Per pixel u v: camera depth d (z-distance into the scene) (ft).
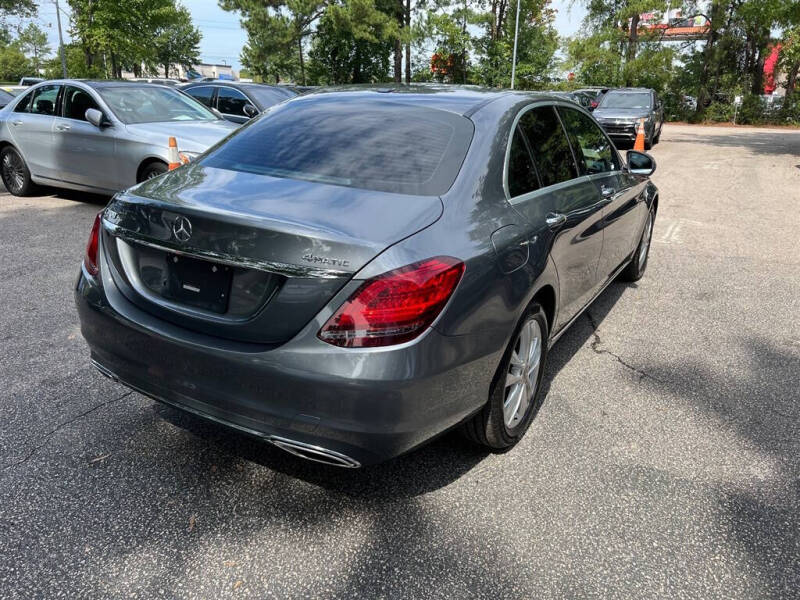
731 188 36.78
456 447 9.81
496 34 140.56
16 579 6.95
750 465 9.55
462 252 7.51
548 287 9.78
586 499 8.63
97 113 24.07
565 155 11.62
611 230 13.41
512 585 7.09
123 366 8.41
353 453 7.18
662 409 11.21
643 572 7.34
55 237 21.63
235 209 7.52
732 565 7.48
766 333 14.93
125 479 8.77
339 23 130.93
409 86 11.42
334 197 7.91
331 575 7.17
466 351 7.55
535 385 10.06
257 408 7.26
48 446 9.47
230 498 8.45
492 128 9.48
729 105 129.18
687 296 17.53
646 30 125.18
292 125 10.06
